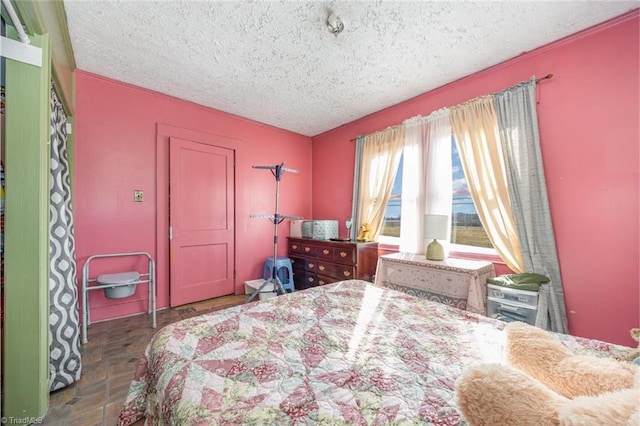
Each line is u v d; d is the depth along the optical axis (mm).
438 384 757
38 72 1274
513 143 2102
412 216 2836
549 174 1980
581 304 1837
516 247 2094
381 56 2160
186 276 3012
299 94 2855
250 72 2420
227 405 670
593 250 1798
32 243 1253
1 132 1214
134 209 2688
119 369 1755
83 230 2404
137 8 1665
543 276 1916
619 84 1712
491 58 2176
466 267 2068
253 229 3625
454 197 2631
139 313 2721
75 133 2363
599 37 1785
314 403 676
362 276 2998
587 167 1825
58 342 1545
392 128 3064
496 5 1628
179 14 1718
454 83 2561
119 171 2602
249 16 1735
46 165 1313
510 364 713
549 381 642
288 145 4031
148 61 2252
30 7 1133
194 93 2846
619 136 1710
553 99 1968
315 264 3443
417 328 1141
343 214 3789
